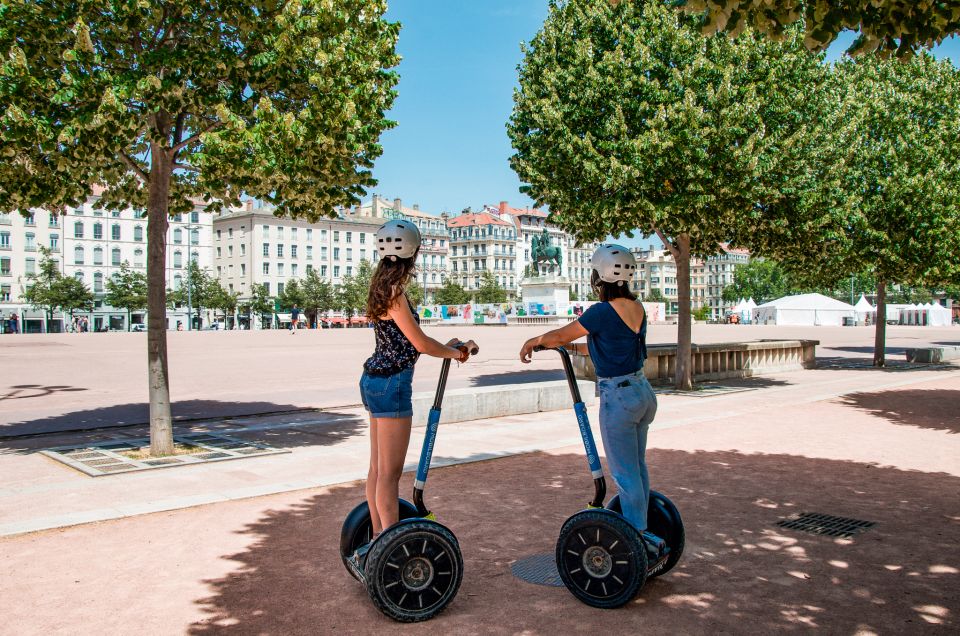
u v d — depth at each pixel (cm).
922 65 2070
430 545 366
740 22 507
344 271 10838
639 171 1235
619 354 391
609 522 375
